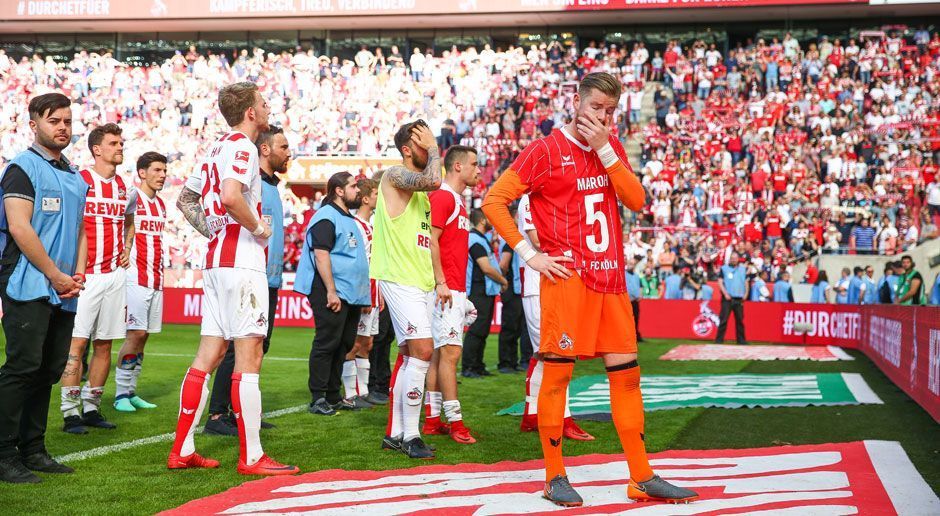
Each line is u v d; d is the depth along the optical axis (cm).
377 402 693
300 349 1214
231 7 2500
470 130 2341
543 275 368
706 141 2161
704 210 2016
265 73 2512
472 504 361
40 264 394
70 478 412
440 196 518
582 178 370
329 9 2464
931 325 641
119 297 569
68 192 417
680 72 2350
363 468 443
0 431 400
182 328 1568
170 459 434
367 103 2423
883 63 2252
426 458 466
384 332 734
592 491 386
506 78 2441
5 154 2517
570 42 2538
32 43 2766
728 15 2364
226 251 430
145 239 655
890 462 448
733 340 1571
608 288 369
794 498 369
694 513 346
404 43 2630
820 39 2411
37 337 399
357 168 2078
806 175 2028
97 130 568
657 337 1625
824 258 1767
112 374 884
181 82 2520
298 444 507
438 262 509
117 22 2581
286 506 357
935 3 2189
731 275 1466
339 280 624
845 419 611
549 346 366
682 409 654
